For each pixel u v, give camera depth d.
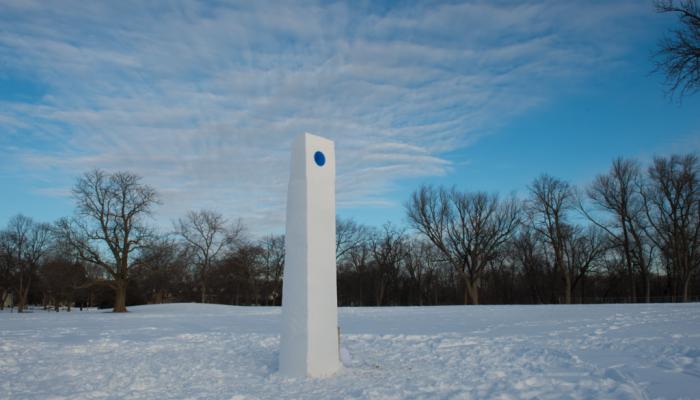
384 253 75.75
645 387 7.39
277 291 76.12
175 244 56.00
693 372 8.27
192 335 17.02
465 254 61.34
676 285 53.12
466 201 60.75
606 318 19.00
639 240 54.09
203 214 63.72
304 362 9.51
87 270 58.53
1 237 71.12
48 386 9.24
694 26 19.12
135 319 29.89
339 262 79.94
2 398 8.23
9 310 74.69
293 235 9.98
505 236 61.31
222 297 76.94
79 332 19.98
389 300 78.75
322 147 10.30
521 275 71.88
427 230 62.28
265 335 16.50
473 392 7.78
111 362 11.85
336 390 8.35
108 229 46.66
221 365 11.09
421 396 7.70
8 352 13.68
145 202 47.53
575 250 63.22
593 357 10.15
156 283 67.88
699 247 52.19
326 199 10.20
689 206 51.41
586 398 7.02
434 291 78.19
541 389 7.69
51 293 74.38
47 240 70.00
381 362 10.99
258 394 8.22
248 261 71.50
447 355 11.58
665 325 15.52
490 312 26.55
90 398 8.27
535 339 13.46
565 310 25.50
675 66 19.61
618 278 63.25
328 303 9.92
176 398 8.09
